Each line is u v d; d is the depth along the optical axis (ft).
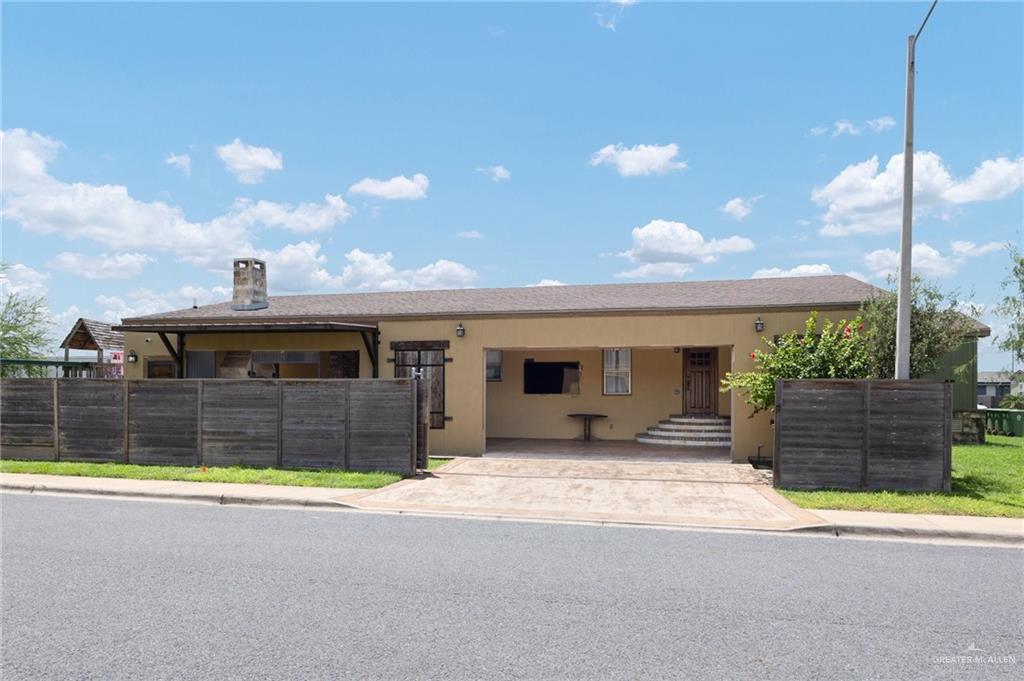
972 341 59.11
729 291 60.49
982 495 37.50
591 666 15.92
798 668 15.89
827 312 49.67
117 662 16.02
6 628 18.16
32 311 107.76
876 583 22.72
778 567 24.71
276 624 18.49
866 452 39.04
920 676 15.53
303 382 46.55
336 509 35.83
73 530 30.22
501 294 67.77
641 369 65.67
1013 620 19.17
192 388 48.11
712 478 44.11
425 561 25.16
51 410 50.67
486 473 46.26
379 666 15.83
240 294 70.38
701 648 17.03
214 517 33.47
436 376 56.65
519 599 20.75
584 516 33.73
